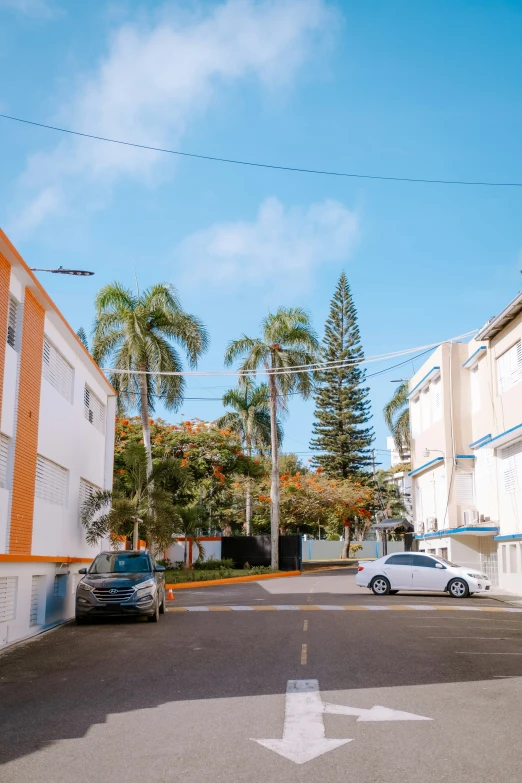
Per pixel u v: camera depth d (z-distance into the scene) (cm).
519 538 2611
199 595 2650
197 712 804
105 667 1108
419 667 1072
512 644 1332
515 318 2662
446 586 2478
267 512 5147
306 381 4116
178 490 4269
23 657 1242
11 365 1532
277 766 611
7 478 1525
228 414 4972
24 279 1566
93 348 3350
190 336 3409
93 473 2469
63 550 2027
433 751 647
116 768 612
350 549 6812
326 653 1205
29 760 637
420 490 3844
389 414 4259
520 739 684
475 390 3266
